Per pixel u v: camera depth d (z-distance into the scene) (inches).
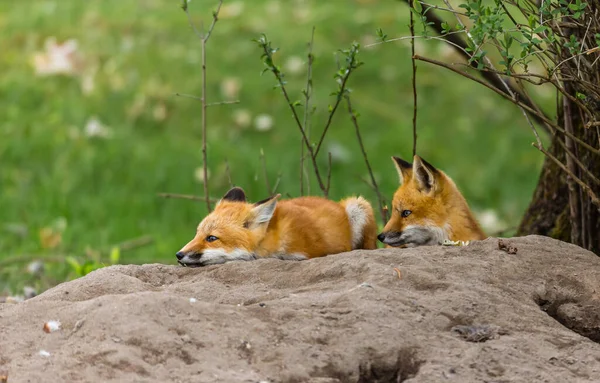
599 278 344.8
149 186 804.0
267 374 270.2
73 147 842.2
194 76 920.9
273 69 449.1
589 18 357.4
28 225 749.3
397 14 1005.8
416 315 301.1
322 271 339.3
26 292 537.3
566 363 284.4
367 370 280.8
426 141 855.7
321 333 287.7
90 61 957.2
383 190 783.1
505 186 819.4
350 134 850.1
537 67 895.1
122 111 890.1
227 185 794.2
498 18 321.4
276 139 844.6
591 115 348.2
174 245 719.7
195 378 263.1
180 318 288.2
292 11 1037.2
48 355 274.7
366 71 929.5
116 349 272.1
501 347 288.2
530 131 887.7
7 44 1001.5
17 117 880.3
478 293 318.3
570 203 414.9
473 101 917.2
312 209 431.8
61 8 1079.0
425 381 270.8
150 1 1093.1
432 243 461.1
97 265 523.2
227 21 1016.2
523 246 366.3
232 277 346.9
